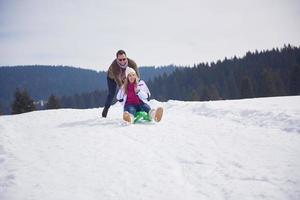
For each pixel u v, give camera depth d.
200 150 4.42
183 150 4.47
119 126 6.57
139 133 5.76
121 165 3.89
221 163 3.79
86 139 5.37
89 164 3.96
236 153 4.17
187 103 10.00
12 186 3.31
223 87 93.12
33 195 3.08
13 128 6.84
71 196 3.04
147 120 7.16
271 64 99.25
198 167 3.71
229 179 3.28
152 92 118.56
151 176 3.49
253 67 101.12
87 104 134.62
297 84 66.75
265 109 7.16
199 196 2.96
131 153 4.42
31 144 5.19
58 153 4.52
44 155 4.45
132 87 7.22
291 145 4.48
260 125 6.16
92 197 3.01
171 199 2.92
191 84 108.94
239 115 7.22
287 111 6.73
